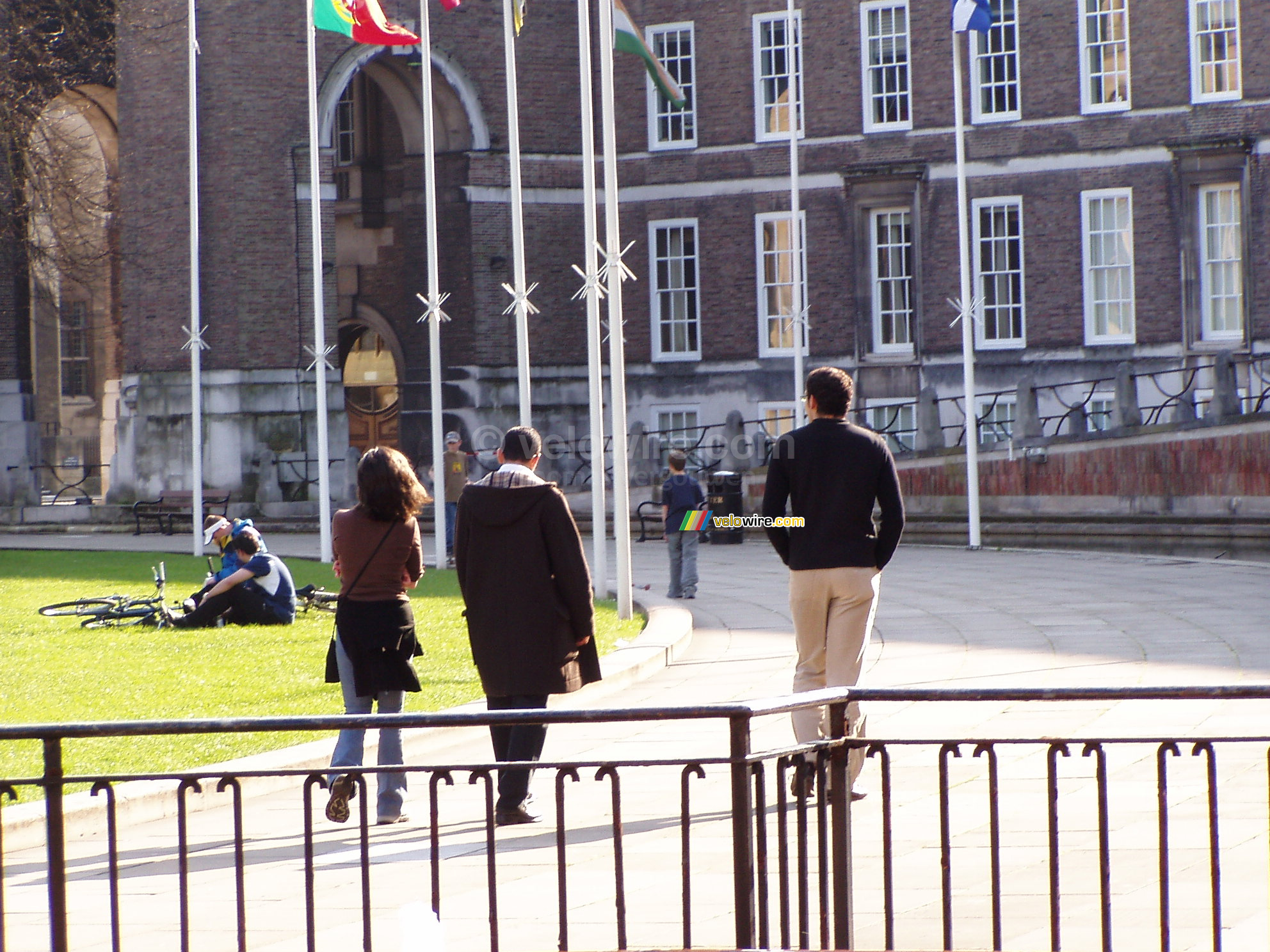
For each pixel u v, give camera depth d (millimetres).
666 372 60719
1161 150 55500
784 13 59344
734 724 7277
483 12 58375
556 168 59719
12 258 58438
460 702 18531
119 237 63375
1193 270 55188
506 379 59094
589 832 12344
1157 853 10906
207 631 25406
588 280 30547
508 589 12789
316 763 14906
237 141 55000
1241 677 18406
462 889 10742
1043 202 56938
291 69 55625
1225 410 43500
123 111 56594
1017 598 28047
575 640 12961
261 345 55281
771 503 12742
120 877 11492
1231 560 34906
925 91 57938
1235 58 54844
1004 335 57688
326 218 56094
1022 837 11500
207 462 54906
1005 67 57375
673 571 30484
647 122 60781
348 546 12922
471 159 58469
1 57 54938
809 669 12719
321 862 11742
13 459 59719
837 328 59188
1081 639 22344
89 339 81062
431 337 38531
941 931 9359
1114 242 56375
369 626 12828
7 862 12055
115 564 39656
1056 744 7473
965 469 47656
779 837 7598
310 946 7355
